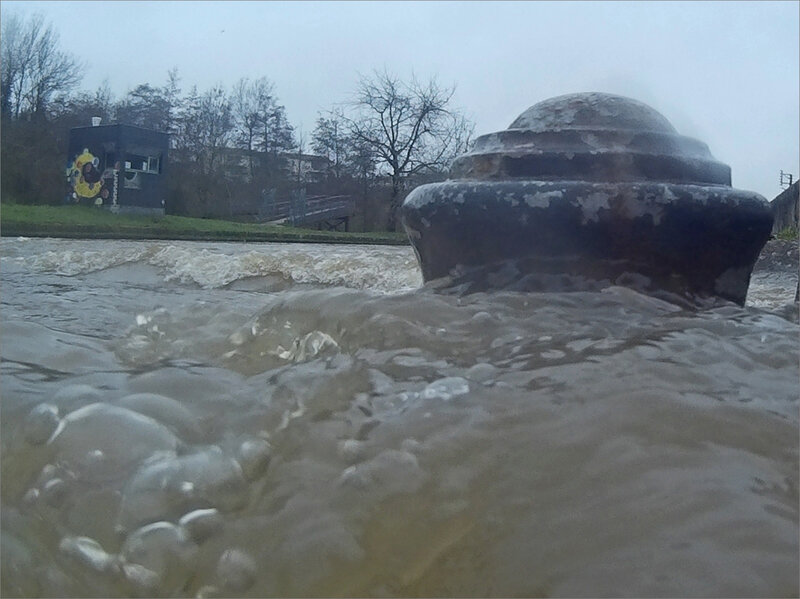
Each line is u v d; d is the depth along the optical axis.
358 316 1.88
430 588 1.09
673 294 2.12
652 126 2.26
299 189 20.45
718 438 1.32
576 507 1.18
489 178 2.24
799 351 1.64
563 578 1.06
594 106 2.28
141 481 1.32
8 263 7.67
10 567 1.26
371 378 1.57
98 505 1.30
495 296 2.00
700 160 2.21
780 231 6.81
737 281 2.19
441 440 1.34
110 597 1.19
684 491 1.18
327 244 11.04
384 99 14.70
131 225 23.25
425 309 1.89
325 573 1.14
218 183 29.73
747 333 1.75
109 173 30.89
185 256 6.89
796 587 0.99
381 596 1.09
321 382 1.59
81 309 3.45
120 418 1.46
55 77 34.25
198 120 32.19
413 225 2.31
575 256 2.12
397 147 14.41
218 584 1.16
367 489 1.25
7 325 2.27
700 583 1.01
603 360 1.58
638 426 1.34
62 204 32.50
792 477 1.22
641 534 1.11
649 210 2.07
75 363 1.95
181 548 1.21
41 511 1.34
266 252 6.94
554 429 1.35
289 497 1.27
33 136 33.12
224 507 1.28
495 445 1.32
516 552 1.12
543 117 2.29
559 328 1.81
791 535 1.08
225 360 1.99
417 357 1.67
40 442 1.47
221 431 1.46
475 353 1.69
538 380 1.51
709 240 2.10
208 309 2.52
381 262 6.56
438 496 1.23
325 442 1.37
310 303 2.02
